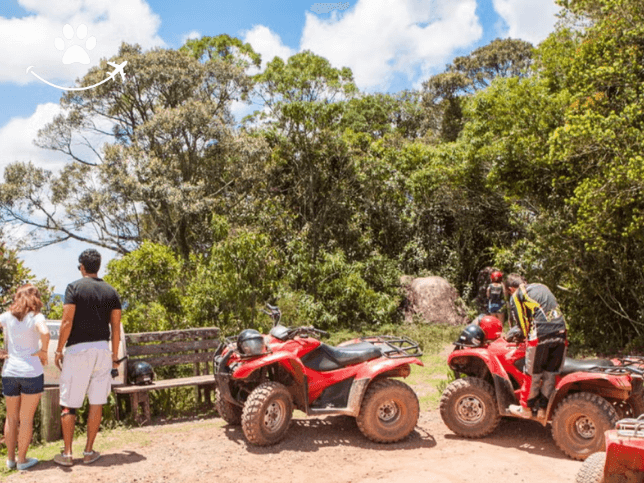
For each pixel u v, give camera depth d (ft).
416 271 77.25
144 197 79.15
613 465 12.41
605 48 40.75
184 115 81.92
